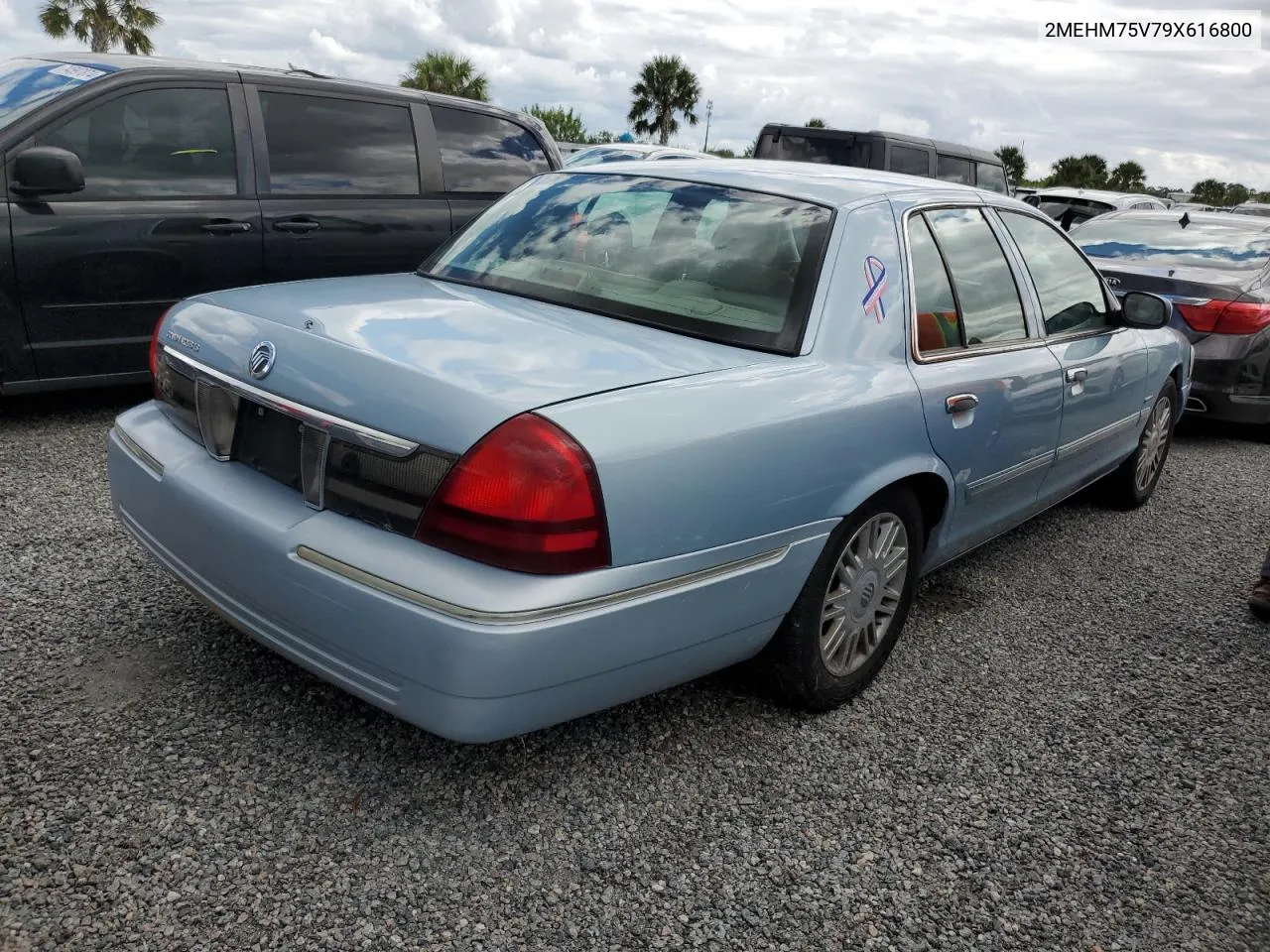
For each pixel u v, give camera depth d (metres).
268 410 2.47
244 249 5.44
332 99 5.86
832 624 2.95
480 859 2.31
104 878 2.12
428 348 2.38
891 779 2.79
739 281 2.87
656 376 2.41
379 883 2.21
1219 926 2.37
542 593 2.10
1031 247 4.02
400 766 2.59
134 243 5.06
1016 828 2.65
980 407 3.29
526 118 6.92
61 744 2.54
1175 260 7.70
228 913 2.07
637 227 3.11
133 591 3.38
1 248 4.68
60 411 5.43
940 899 2.36
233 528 2.41
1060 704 3.33
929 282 3.24
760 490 2.48
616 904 2.22
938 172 12.33
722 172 3.35
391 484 2.20
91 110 4.98
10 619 3.12
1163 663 3.71
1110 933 2.31
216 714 2.72
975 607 4.07
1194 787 2.92
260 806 2.39
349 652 2.22
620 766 2.71
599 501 2.15
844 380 2.77
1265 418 7.35
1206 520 5.55
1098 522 5.35
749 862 2.40
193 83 5.32
